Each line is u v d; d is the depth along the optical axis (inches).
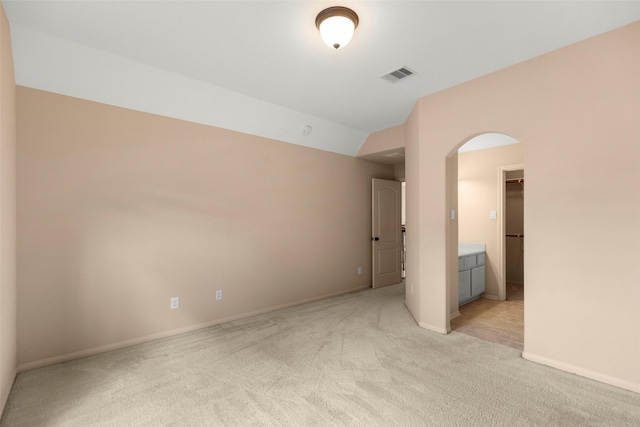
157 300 121.2
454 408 77.4
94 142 107.7
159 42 93.0
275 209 159.5
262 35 89.4
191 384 88.7
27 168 96.0
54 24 84.0
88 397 82.1
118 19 82.2
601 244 88.3
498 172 185.3
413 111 145.6
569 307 94.0
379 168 218.4
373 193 207.9
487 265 187.8
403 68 109.0
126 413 75.7
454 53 99.0
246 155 148.3
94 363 100.7
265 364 100.7
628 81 84.0
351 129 180.7
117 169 112.3
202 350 111.0
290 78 116.8
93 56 97.7
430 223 132.3
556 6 76.7
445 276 127.5
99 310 108.6
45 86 98.6
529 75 102.4
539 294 100.1
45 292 99.0
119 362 101.6
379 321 141.7
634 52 83.3
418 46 95.0
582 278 91.7
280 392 84.7
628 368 84.4
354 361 102.7
